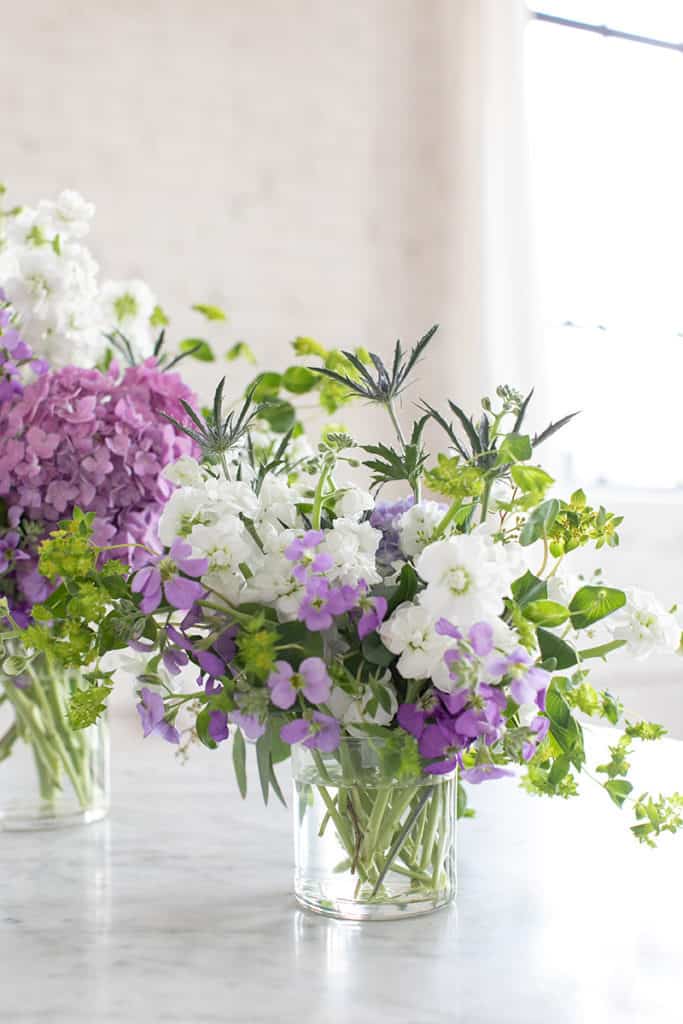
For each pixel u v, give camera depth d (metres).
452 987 0.65
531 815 1.02
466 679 0.63
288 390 1.24
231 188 2.44
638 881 0.84
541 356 2.67
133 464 0.97
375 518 0.77
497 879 0.84
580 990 0.64
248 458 0.94
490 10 2.68
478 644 0.63
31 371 1.08
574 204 3.10
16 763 1.02
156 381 1.02
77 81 2.29
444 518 0.71
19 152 2.24
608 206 3.14
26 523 0.95
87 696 0.75
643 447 3.16
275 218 2.48
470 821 1.01
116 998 0.64
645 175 3.18
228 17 2.45
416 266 2.62
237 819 1.05
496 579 0.65
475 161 2.66
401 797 0.74
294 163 2.50
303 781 0.77
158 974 0.67
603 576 2.70
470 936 0.73
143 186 2.35
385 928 0.75
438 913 0.77
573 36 3.08
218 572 0.71
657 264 3.20
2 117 2.22
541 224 3.04
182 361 2.36
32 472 0.93
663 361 3.19
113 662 0.85
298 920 0.77
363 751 0.72
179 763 1.29
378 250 2.58
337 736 0.69
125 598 0.74
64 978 0.67
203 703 0.76
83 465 0.94
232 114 2.45
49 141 2.27
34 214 1.16
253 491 0.78
